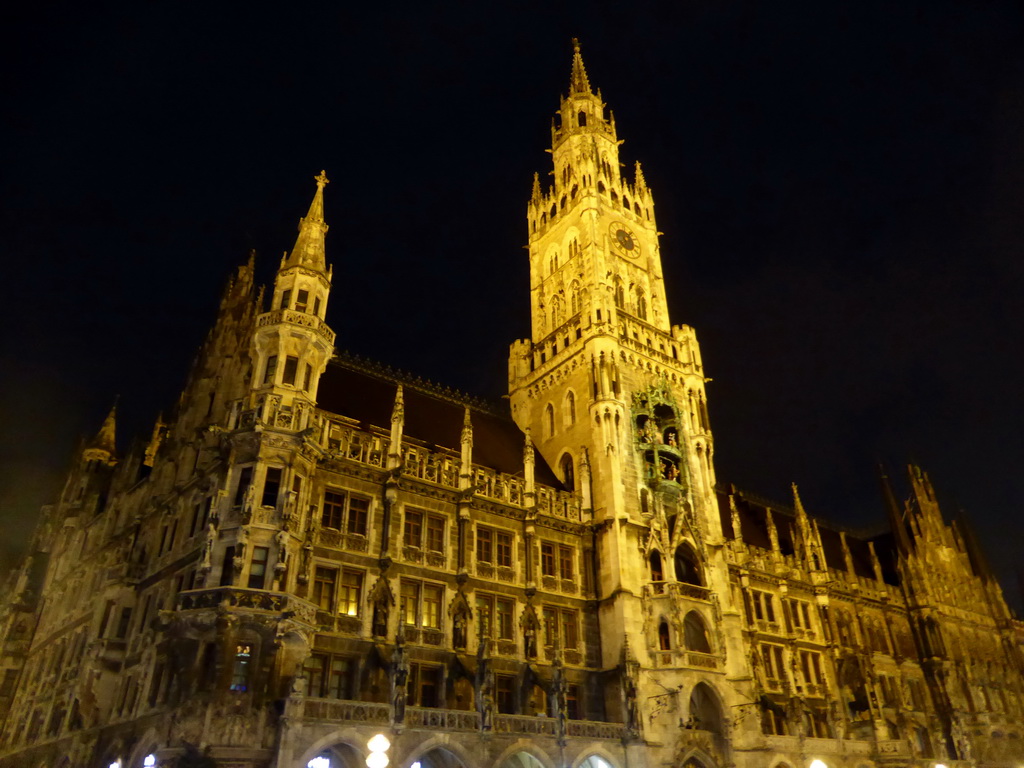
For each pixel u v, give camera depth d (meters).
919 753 67.00
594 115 80.19
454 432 57.97
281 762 33.12
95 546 59.00
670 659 50.31
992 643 85.44
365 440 46.88
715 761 49.34
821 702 63.50
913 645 77.25
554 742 43.25
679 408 63.41
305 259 48.31
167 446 53.25
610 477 55.62
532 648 47.97
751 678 54.59
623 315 65.69
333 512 43.53
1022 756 78.19
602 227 70.25
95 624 46.16
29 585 67.44
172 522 46.19
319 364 46.25
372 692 39.94
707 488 61.56
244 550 37.53
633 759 45.81
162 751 33.28
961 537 93.81
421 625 43.75
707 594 54.50
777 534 75.81
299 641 37.53
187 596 36.19
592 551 54.50
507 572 49.41
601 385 59.03
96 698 42.97
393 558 44.22
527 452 54.31
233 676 35.53
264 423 40.91
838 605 71.81
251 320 51.84
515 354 70.75
